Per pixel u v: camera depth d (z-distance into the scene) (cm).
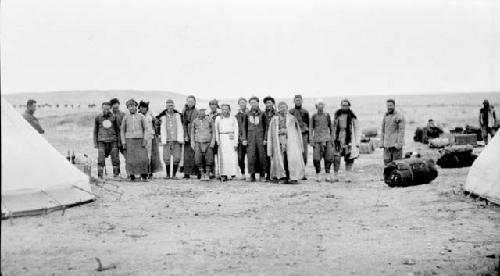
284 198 1138
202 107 1497
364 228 826
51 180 951
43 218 880
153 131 1539
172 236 776
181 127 1548
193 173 1555
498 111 5172
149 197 1139
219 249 702
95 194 1145
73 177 1019
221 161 1488
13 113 967
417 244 717
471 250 678
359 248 703
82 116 5034
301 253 680
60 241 735
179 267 616
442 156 1733
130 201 1079
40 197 920
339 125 1468
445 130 3011
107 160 2266
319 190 1265
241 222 883
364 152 2495
